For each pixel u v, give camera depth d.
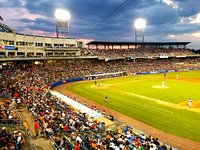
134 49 100.50
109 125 21.84
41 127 18.78
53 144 15.54
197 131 22.25
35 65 63.25
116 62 88.69
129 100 36.66
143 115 28.16
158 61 98.56
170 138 20.78
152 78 66.62
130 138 18.30
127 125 23.67
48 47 69.06
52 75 59.16
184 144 19.47
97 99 38.22
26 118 21.84
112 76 72.88
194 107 31.20
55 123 19.69
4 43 53.94
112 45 95.44
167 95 39.94
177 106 31.94
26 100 26.42
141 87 49.75
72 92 45.44
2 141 14.43
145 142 17.47
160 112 29.19
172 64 95.69
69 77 62.34
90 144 15.91
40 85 42.84
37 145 16.12
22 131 17.66
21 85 36.69
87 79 66.69
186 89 45.84
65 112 24.02
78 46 82.12
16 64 58.53
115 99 37.78
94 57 80.06
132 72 79.12
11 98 27.11
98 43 90.12
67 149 14.93
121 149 15.66
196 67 95.06
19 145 14.30
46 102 27.11
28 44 63.06
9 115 19.69
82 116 24.03
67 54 75.56
